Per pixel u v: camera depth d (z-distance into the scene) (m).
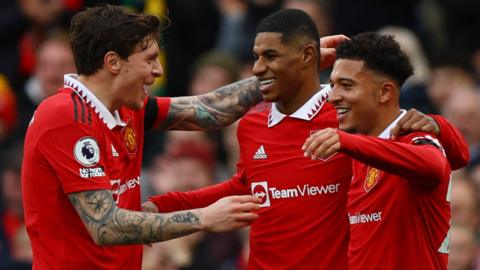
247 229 21.61
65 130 15.12
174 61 26.36
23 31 25.55
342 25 27.02
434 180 14.57
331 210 15.93
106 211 15.05
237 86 17.03
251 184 16.30
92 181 15.09
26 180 15.48
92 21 15.31
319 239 15.93
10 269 21.14
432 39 27.00
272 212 16.11
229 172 23.28
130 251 15.77
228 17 26.78
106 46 15.24
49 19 25.42
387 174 15.12
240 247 21.45
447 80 24.89
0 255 21.41
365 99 15.16
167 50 26.33
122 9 15.48
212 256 21.08
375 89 15.17
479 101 24.55
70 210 15.37
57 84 23.70
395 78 15.22
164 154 23.28
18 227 21.86
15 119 24.53
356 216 15.45
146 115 16.52
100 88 15.36
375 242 15.22
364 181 15.39
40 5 25.36
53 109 15.19
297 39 15.77
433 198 15.05
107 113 15.35
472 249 19.97
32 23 25.47
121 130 15.60
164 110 16.61
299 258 15.99
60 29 25.38
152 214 15.02
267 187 16.14
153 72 15.41
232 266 21.16
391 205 15.10
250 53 26.22
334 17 27.05
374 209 15.23
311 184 15.95
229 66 24.53
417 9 27.39
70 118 15.13
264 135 16.20
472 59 26.97
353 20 27.00
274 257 16.14
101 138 15.31
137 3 25.80
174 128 16.77
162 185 22.17
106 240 15.05
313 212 15.96
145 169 23.78
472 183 21.03
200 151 22.33
